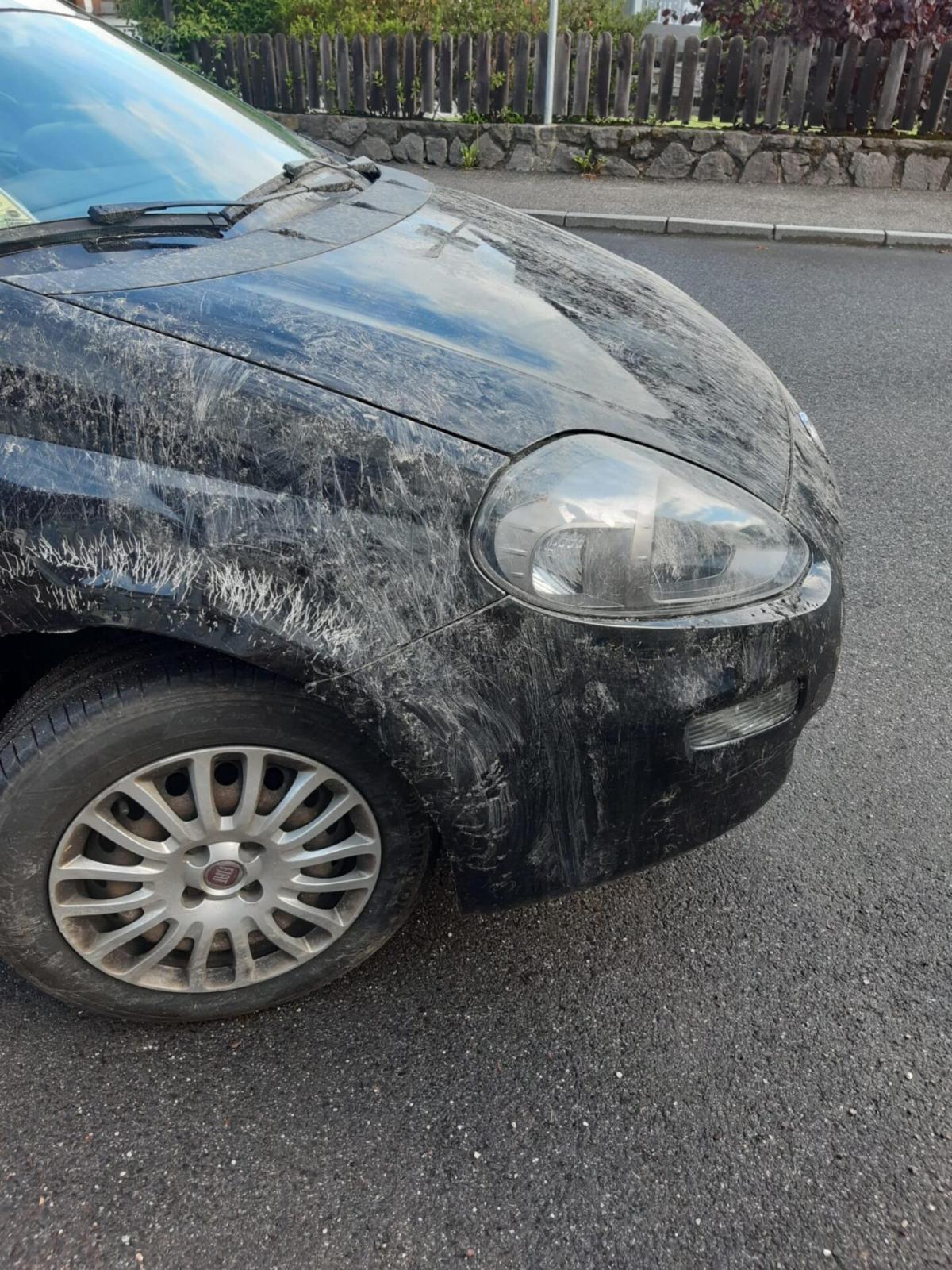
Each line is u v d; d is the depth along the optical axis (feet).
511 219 8.79
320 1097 5.88
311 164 8.48
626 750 5.47
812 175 29.43
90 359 5.05
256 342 5.25
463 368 5.58
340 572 4.98
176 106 8.16
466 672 5.14
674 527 5.38
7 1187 5.32
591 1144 5.66
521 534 5.11
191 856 5.66
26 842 5.30
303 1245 5.11
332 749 5.44
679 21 42.24
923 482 13.61
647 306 7.63
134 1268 4.98
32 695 5.48
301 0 37.42
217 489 4.93
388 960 6.82
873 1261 5.13
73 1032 6.23
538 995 6.59
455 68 31.07
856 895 7.41
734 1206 5.37
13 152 6.61
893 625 10.60
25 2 8.31
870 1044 6.30
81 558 4.90
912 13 29.32
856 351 18.22
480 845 5.55
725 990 6.64
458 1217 5.27
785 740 6.03
